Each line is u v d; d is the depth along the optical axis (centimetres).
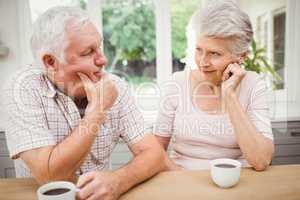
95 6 224
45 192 76
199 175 96
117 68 241
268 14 234
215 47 110
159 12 229
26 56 222
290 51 240
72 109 104
